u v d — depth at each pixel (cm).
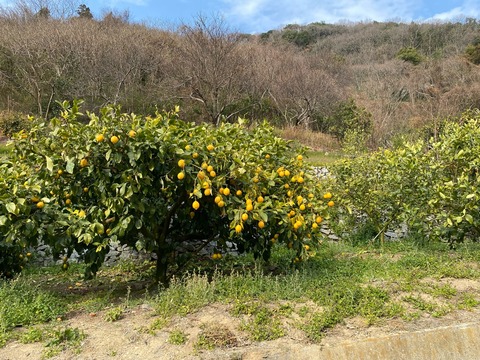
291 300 320
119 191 336
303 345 264
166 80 2020
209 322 288
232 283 340
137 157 316
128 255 559
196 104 2023
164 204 364
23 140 357
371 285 349
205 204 375
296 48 3494
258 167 349
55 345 266
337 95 2366
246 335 274
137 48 2016
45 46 1872
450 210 441
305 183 390
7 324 288
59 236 348
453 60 2605
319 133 2117
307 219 364
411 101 2088
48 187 358
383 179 530
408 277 363
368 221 568
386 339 267
